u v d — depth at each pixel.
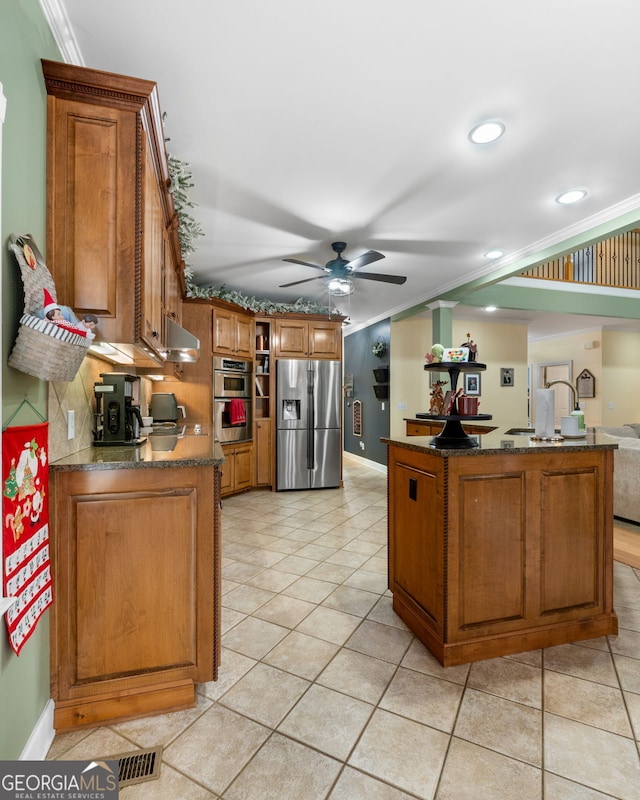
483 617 1.99
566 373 8.70
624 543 3.59
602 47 1.77
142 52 1.80
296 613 2.41
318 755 1.45
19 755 1.29
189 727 1.58
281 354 5.57
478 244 3.93
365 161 2.62
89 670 1.60
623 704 1.68
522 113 2.18
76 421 2.03
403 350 6.91
